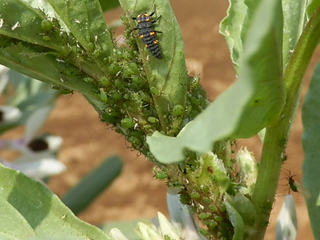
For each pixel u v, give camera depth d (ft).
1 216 0.61
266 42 0.48
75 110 2.92
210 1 3.44
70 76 0.64
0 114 1.08
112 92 0.63
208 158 0.61
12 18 0.61
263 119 0.54
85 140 2.77
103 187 1.25
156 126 0.63
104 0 0.77
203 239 0.68
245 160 0.64
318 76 0.68
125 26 0.63
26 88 1.19
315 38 0.57
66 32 0.63
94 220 2.41
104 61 0.63
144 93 0.63
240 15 0.69
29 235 0.61
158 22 0.61
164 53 0.62
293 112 0.62
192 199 0.63
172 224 0.69
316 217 0.66
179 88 0.62
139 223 0.69
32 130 1.18
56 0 0.61
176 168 0.62
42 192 0.64
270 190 0.61
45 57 0.64
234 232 0.60
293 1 0.65
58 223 0.63
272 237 1.98
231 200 0.61
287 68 0.58
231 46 0.70
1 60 0.64
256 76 0.50
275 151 0.60
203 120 0.47
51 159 1.16
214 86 3.00
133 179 2.56
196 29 3.32
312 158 0.67
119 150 2.70
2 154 2.51
